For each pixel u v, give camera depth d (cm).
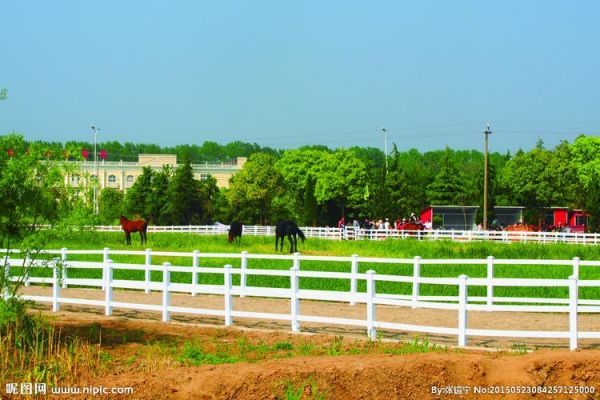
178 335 1738
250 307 2262
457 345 1625
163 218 10200
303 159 11600
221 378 1134
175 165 13688
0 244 1738
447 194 9944
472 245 4934
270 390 1097
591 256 3950
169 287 2005
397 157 9244
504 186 9962
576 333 1525
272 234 7156
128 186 13512
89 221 1639
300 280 2791
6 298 1625
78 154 1655
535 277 2817
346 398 1104
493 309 1574
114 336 1714
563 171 9094
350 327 1903
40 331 1609
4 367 1323
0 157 1591
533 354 1225
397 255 4141
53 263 1758
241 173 10869
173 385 1141
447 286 2650
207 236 6381
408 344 1584
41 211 1619
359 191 9794
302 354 1465
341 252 4447
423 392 1116
